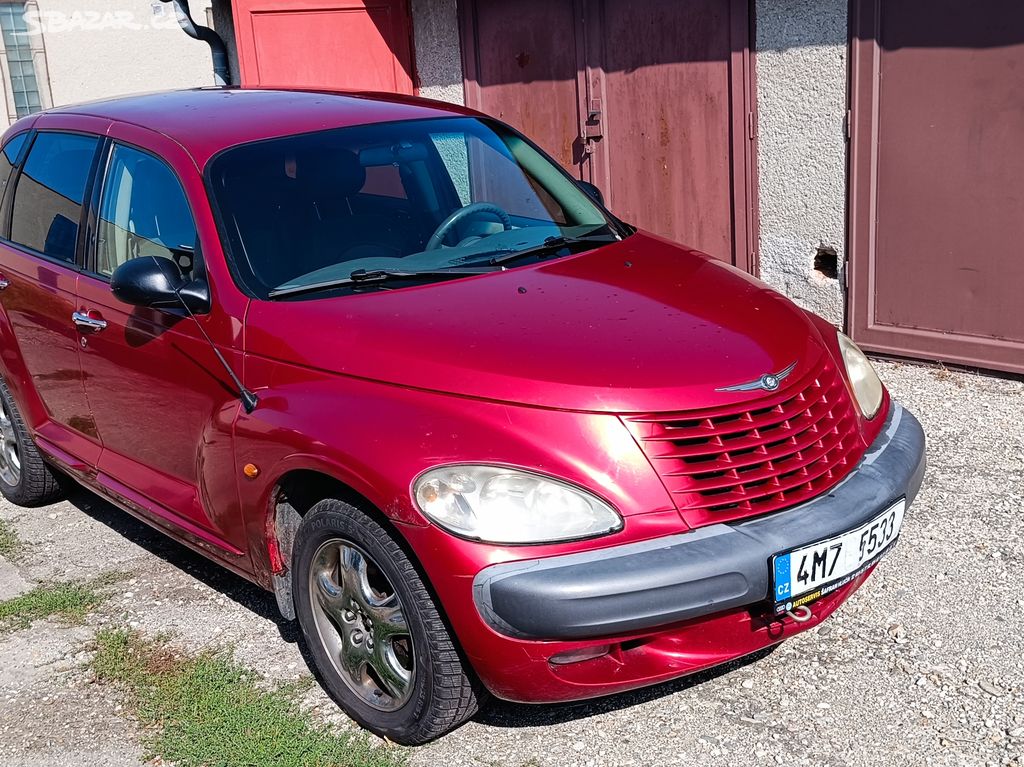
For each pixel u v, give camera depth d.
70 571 4.59
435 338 3.14
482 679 2.90
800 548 2.88
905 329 6.08
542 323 3.21
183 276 3.71
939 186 5.73
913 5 5.61
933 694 3.27
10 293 4.79
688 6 6.70
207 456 3.61
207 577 4.44
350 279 3.57
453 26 8.38
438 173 4.14
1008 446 4.91
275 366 3.34
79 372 4.39
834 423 3.21
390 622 3.09
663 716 3.27
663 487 2.85
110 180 4.24
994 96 5.41
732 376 3.03
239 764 3.11
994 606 3.69
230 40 9.21
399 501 2.84
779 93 6.33
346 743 3.21
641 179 7.31
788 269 6.61
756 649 3.06
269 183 3.81
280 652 3.81
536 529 2.77
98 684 3.68
